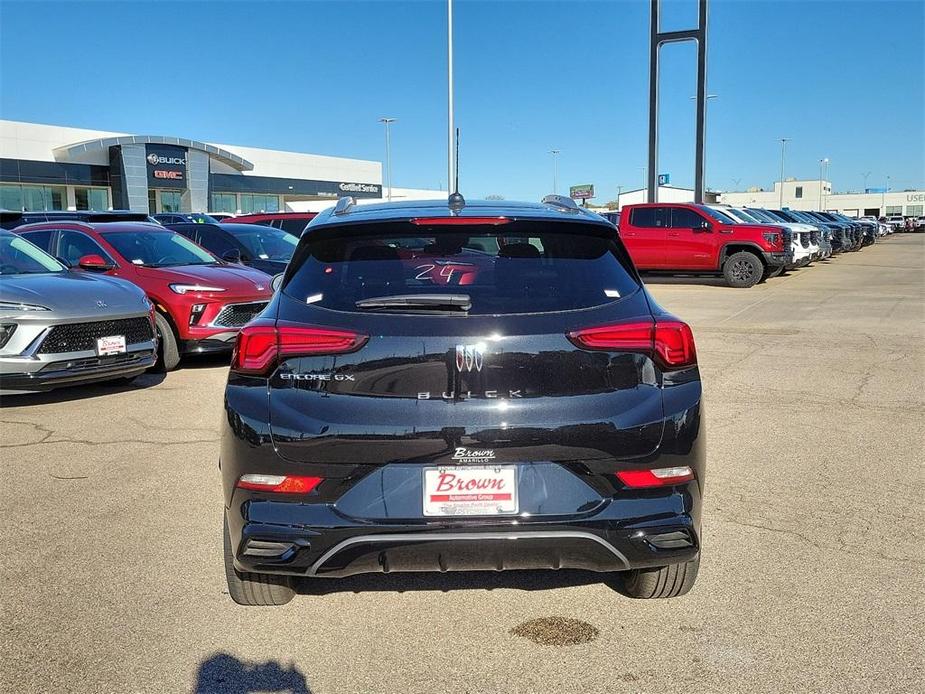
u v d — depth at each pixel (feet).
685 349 9.10
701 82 91.20
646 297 9.65
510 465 8.64
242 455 8.86
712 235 59.77
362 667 9.18
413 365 8.68
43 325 20.44
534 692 8.66
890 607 10.35
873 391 23.00
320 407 8.73
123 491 14.98
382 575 11.47
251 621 10.19
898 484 15.07
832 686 8.65
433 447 8.59
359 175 200.44
